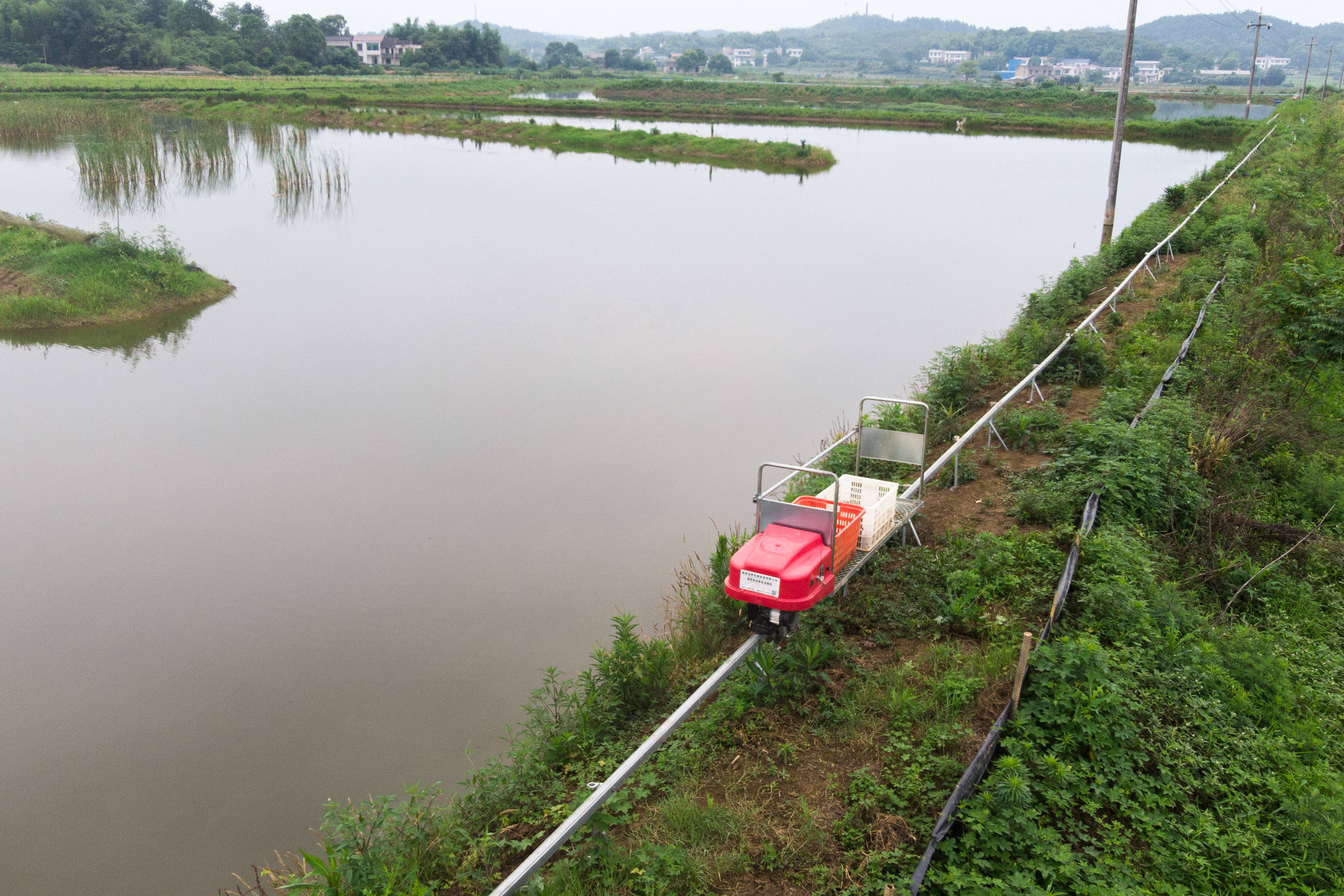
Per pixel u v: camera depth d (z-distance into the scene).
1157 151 62.16
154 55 123.06
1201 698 7.36
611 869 6.06
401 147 61.09
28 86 83.12
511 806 7.09
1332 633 9.16
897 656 8.38
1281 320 15.91
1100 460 11.18
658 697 8.34
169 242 30.27
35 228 28.12
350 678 9.84
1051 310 19.31
